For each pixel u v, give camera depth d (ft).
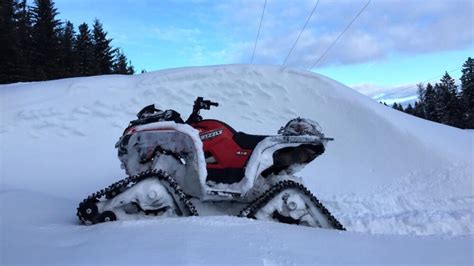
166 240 9.66
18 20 162.30
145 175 13.69
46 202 16.33
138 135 14.75
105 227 11.70
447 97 209.26
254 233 10.64
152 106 16.22
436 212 17.48
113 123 29.86
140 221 12.16
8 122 28.25
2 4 147.74
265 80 34.42
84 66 182.09
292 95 33.55
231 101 33.04
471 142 30.73
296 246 9.70
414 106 260.83
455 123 203.00
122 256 8.55
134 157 14.96
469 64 208.74
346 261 8.79
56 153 26.45
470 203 20.83
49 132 28.17
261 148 14.42
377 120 30.63
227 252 8.86
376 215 17.67
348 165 27.55
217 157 15.03
